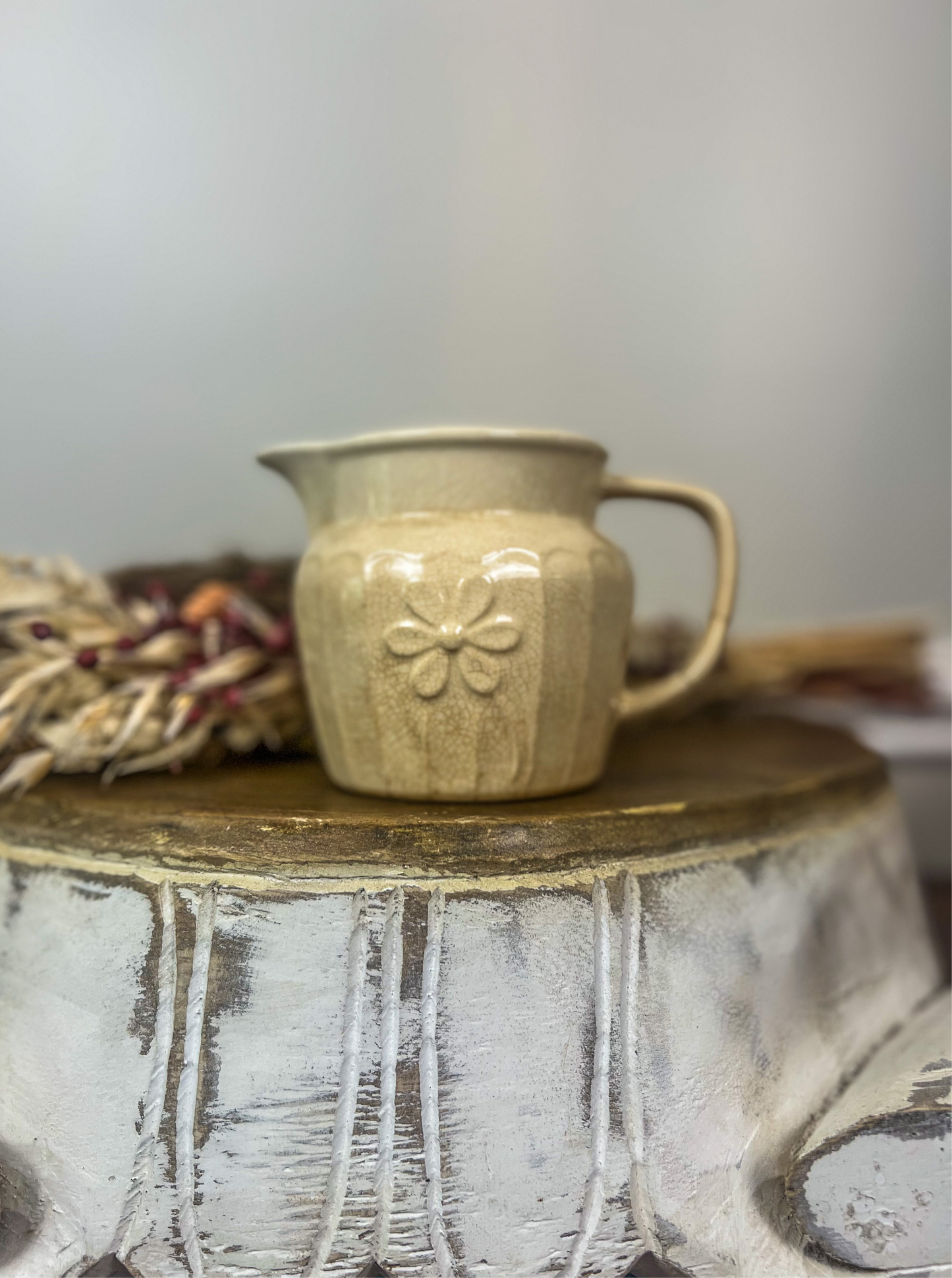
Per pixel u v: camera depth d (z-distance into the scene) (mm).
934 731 643
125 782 343
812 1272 274
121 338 635
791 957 307
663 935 279
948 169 703
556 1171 260
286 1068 257
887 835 378
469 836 269
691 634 575
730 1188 276
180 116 636
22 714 331
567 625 291
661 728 517
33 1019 278
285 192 651
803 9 697
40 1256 260
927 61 700
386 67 658
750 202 704
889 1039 333
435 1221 254
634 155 692
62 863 288
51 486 631
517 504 300
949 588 725
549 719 294
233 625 381
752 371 712
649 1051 271
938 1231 269
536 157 680
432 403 678
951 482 718
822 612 728
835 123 703
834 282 709
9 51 619
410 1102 256
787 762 387
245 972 261
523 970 264
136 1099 261
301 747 407
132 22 628
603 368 700
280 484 650
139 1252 257
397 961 260
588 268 692
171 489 644
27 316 625
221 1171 256
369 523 303
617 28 683
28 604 354
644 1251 263
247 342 650
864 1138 273
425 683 286
